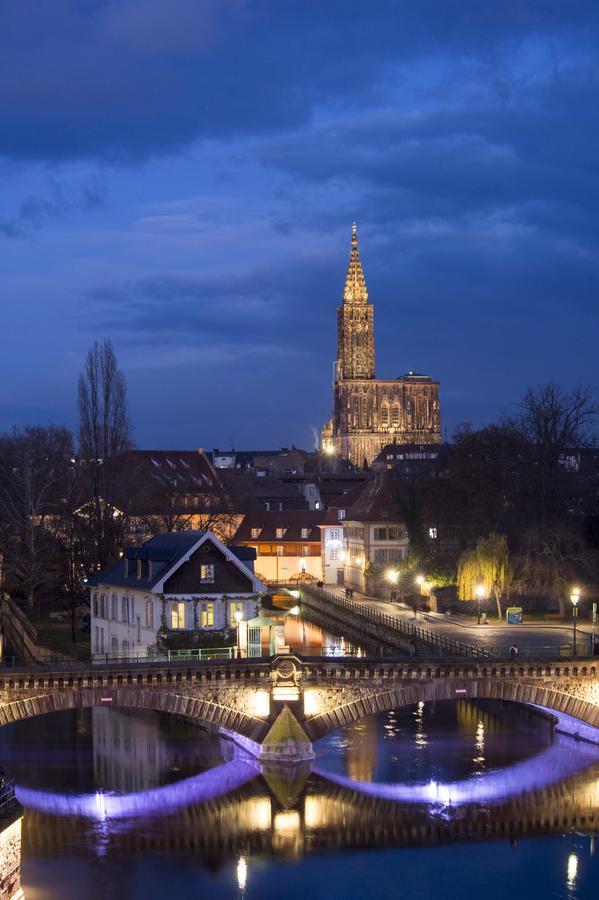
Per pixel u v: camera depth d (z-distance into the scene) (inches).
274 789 3452.3
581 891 2758.4
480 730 4215.1
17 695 3326.8
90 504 5905.5
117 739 4062.5
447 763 3727.9
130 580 4859.7
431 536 6776.6
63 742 4020.7
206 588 4606.3
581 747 3932.1
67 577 5989.2
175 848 2974.9
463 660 3644.2
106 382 6023.6
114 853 2957.7
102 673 3395.7
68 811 3253.0
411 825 3161.9
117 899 2652.6
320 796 3378.4
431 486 6914.4
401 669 3619.6
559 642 4675.2
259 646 4638.3
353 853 2960.1
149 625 4638.3
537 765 3690.9
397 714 4505.4
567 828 3142.2
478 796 3393.2
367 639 5620.1
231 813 3235.7
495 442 6545.3
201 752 3865.7
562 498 6225.4
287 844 3036.4
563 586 5575.8
